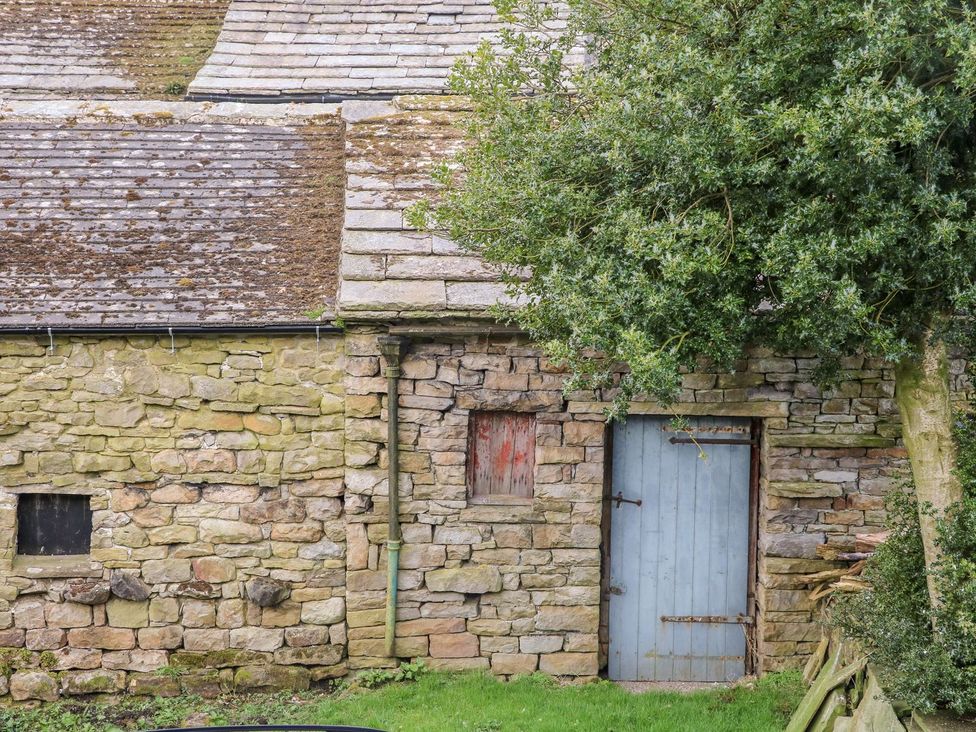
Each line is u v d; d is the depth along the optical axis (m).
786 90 5.73
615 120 5.84
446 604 8.51
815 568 8.52
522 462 8.59
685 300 5.62
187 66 12.05
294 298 8.35
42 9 12.69
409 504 8.40
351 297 8.01
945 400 6.10
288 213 9.19
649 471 8.80
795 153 5.47
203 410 8.32
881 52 5.10
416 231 8.56
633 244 5.48
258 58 11.61
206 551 8.39
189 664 8.39
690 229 5.40
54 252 8.61
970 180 5.57
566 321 6.02
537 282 6.56
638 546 8.85
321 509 8.41
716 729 7.49
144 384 8.25
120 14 12.86
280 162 9.77
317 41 11.95
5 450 8.21
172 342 8.23
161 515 8.35
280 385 8.32
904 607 6.36
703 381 8.41
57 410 8.23
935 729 5.70
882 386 8.41
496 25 12.17
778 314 6.08
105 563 8.32
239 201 9.28
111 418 8.26
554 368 8.32
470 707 7.88
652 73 5.73
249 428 8.34
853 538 8.50
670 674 8.92
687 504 8.82
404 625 8.50
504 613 8.52
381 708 7.91
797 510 8.51
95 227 8.88
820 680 7.20
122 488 8.32
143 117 10.15
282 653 8.45
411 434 8.35
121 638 8.38
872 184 5.31
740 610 8.89
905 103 5.00
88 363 8.21
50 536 8.48
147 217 9.02
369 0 12.54
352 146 9.45
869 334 5.54
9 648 8.31
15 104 10.20
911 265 5.60
